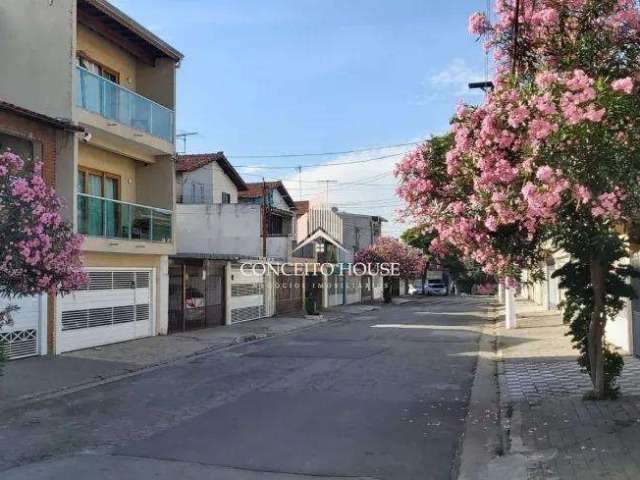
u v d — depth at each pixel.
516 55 7.49
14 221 7.58
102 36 19.45
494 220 6.71
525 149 6.10
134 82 21.50
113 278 18.03
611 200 5.66
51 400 10.47
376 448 7.16
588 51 6.71
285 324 25.58
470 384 11.48
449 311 34.50
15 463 6.64
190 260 22.45
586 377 11.37
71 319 16.08
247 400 10.07
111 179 20.27
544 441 7.07
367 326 25.06
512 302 22.41
